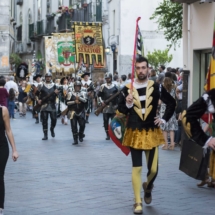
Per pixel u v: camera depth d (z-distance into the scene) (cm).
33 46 6081
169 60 3012
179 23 1930
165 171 1099
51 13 5472
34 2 6038
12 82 2730
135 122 784
